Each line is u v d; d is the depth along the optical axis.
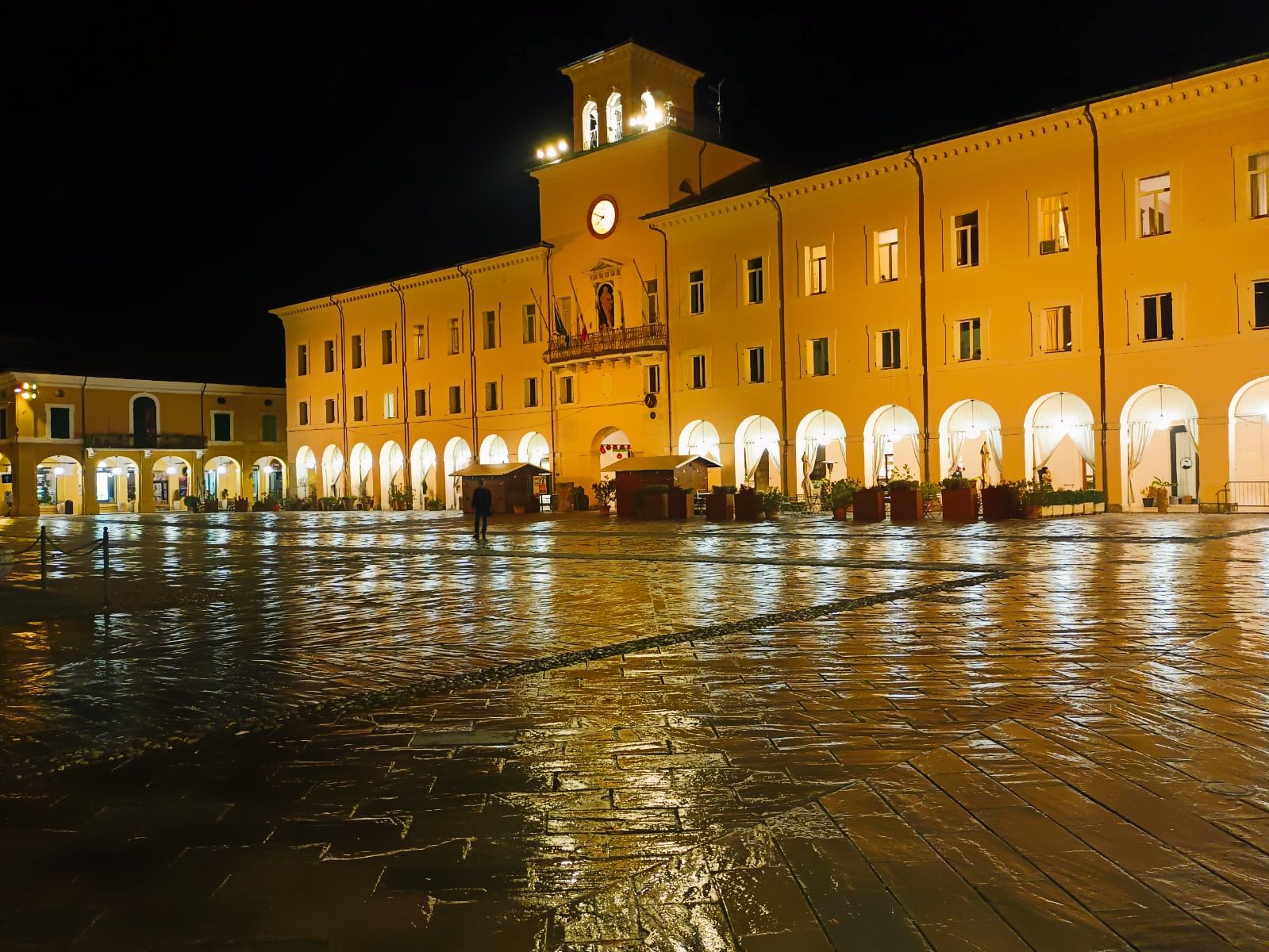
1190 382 27.69
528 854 4.00
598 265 43.12
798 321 36.41
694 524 30.41
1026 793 4.47
